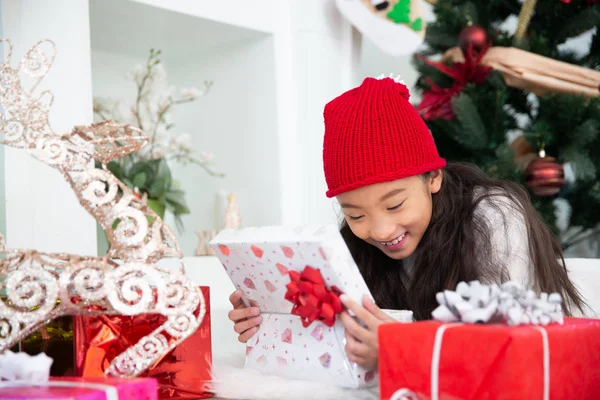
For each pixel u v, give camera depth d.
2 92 0.86
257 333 1.10
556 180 1.98
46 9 1.61
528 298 0.79
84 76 1.67
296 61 2.34
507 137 2.16
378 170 1.17
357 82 2.49
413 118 1.23
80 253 1.60
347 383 0.96
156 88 2.41
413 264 1.41
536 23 2.24
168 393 0.94
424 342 0.74
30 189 1.53
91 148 0.87
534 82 2.05
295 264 0.96
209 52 2.43
